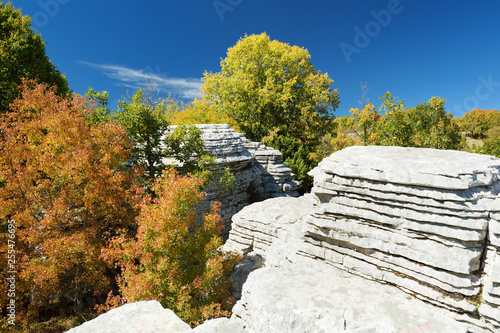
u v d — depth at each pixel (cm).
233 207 2155
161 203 1084
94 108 1513
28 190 1246
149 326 365
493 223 655
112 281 1622
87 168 1240
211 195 1945
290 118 4188
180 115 4222
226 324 525
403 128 2520
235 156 2150
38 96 1530
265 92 3697
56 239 1180
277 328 495
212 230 1205
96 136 1370
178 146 1855
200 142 1858
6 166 1232
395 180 756
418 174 732
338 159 917
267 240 1262
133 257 1057
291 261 977
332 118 4238
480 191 688
